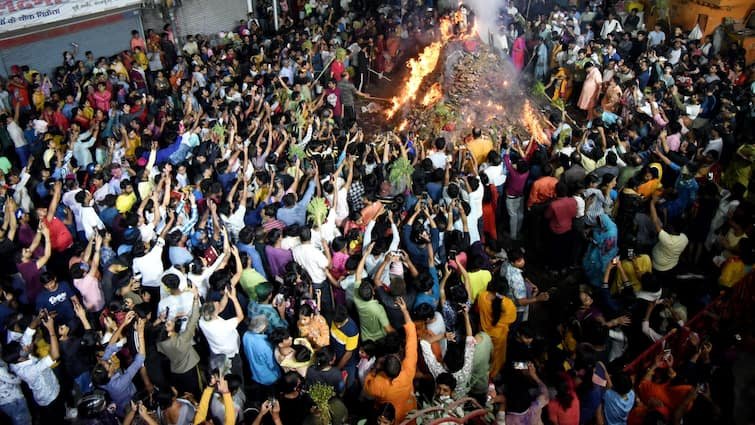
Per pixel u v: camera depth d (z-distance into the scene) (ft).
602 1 68.18
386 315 23.49
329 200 30.94
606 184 31.42
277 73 51.37
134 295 24.97
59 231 31.19
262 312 24.11
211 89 48.85
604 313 26.94
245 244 27.17
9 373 22.18
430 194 32.45
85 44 56.65
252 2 70.28
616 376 20.47
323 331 23.27
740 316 26.61
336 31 64.08
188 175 36.68
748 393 22.95
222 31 68.33
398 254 24.98
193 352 22.82
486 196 33.45
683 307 25.85
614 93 49.03
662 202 33.50
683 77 48.85
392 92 57.72
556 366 23.15
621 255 27.53
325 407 19.01
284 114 41.06
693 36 59.82
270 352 22.35
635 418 21.48
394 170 32.24
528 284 28.27
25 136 44.27
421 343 22.04
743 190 33.35
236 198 31.99
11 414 22.43
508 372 22.76
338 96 48.55
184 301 24.34
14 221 31.07
